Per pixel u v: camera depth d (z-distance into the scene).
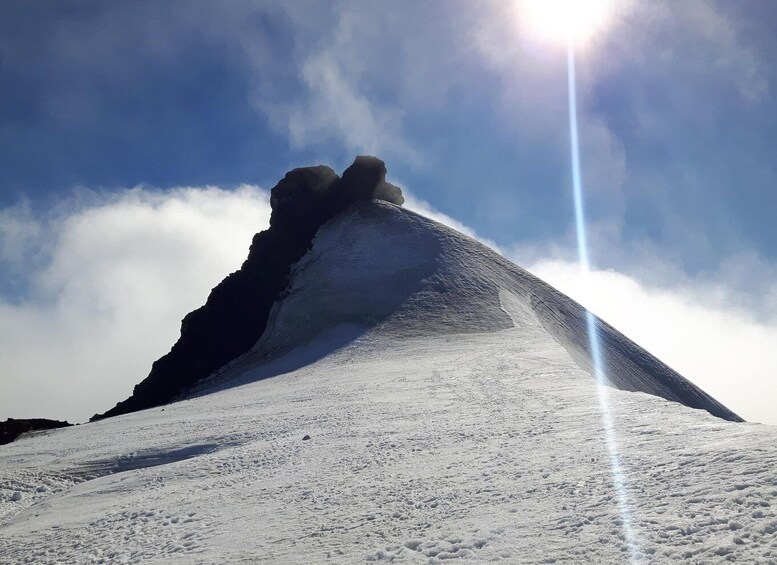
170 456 24.58
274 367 60.41
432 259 78.19
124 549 12.38
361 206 89.88
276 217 91.38
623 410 19.25
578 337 68.69
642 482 10.68
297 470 17.08
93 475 23.67
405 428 21.39
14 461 26.84
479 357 43.09
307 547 10.26
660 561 7.59
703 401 66.38
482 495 11.61
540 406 22.53
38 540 14.73
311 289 76.88
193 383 75.69
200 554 10.91
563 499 10.50
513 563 8.23
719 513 8.63
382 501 12.34
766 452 10.88
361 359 52.31
